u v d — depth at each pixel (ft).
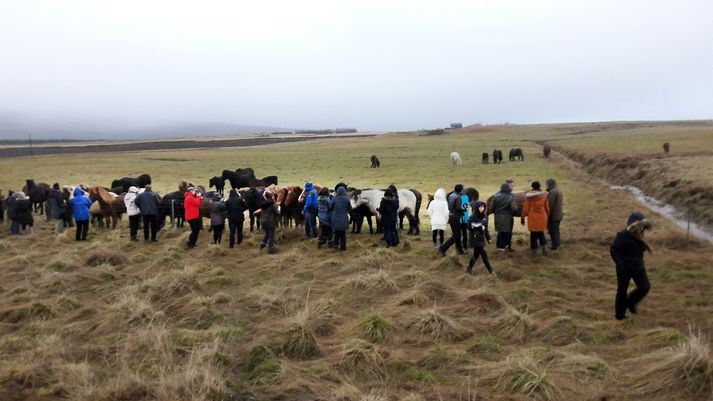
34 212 88.43
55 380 20.89
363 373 21.43
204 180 136.36
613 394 19.04
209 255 46.70
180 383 19.58
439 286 32.53
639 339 24.16
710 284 32.96
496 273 36.88
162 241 56.03
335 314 28.48
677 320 26.91
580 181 101.50
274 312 29.45
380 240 52.44
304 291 33.73
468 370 21.34
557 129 415.85
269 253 47.65
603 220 59.26
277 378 20.58
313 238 54.44
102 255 44.45
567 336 25.12
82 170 171.42
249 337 25.52
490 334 25.82
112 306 30.17
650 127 361.51
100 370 21.85
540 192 42.06
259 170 157.07
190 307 29.73
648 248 26.84
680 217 65.72
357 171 143.23
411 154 212.64
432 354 22.74
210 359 21.63
